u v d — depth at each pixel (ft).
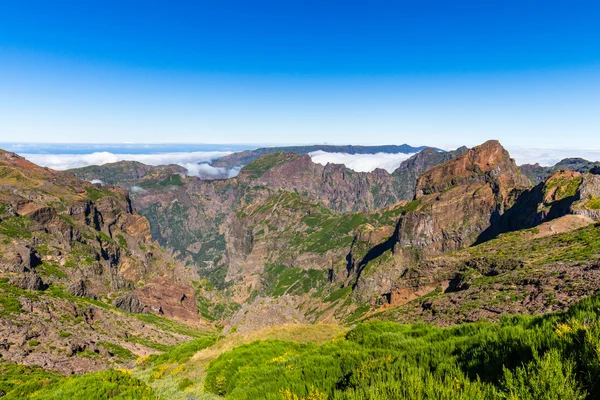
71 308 297.94
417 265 470.80
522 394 19.29
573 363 20.30
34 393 75.82
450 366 27.68
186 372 93.86
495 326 42.80
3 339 190.39
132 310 469.57
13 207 537.65
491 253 321.93
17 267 328.49
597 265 142.92
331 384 32.48
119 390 63.52
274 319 162.50
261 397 36.04
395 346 49.83
